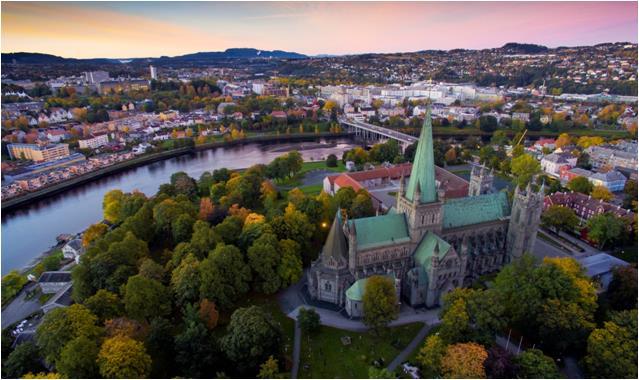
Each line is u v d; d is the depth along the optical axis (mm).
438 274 117875
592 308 104500
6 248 185000
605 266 136625
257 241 130000
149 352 95000
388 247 123438
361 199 171500
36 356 93688
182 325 113625
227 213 169125
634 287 112312
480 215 138125
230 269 119938
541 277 106375
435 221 125188
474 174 163250
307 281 135500
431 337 93625
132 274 121062
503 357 88062
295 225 143625
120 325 95750
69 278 134000
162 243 160625
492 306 97938
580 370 96250
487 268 139750
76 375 85375
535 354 87125
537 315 101500
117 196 191875
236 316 98125
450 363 85375
